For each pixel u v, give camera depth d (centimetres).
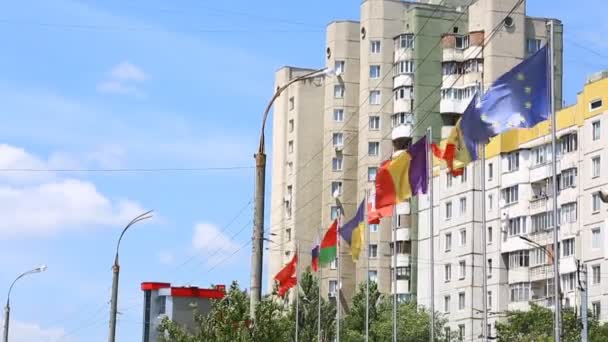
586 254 8812
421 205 11088
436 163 10669
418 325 9588
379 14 12112
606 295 8562
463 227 10194
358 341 9825
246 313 4653
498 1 11269
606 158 8731
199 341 4912
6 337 7169
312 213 12825
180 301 10350
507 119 3700
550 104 3597
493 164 9925
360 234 5947
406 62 11812
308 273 10706
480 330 9975
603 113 8800
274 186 13325
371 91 12100
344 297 11856
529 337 7762
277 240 13138
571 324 7544
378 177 4925
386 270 11625
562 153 9219
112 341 5666
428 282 10806
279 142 13250
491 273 9788
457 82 11469
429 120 11544
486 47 11262
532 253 9419
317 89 13012
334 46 12612
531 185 9531
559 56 11250
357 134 12481
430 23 11669
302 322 10406
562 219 9144
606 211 8656
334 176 12488
